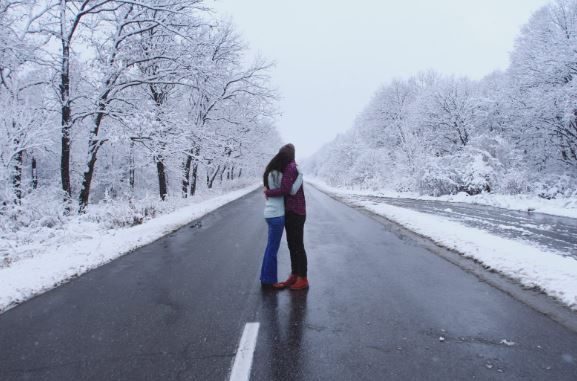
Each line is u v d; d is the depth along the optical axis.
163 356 3.35
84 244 8.55
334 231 10.40
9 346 3.63
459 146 31.28
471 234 8.87
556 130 23.91
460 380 2.90
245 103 27.06
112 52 14.51
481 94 33.31
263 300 4.82
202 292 5.19
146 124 14.84
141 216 13.01
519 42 29.89
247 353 3.37
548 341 3.55
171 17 15.45
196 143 21.45
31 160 20.52
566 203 17.69
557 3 24.47
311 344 3.53
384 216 13.75
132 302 4.83
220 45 22.36
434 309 4.41
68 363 3.26
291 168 5.30
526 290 5.05
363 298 4.85
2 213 10.85
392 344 3.52
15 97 13.05
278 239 5.40
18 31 13.11
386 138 50.06
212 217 14.31
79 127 15.39
